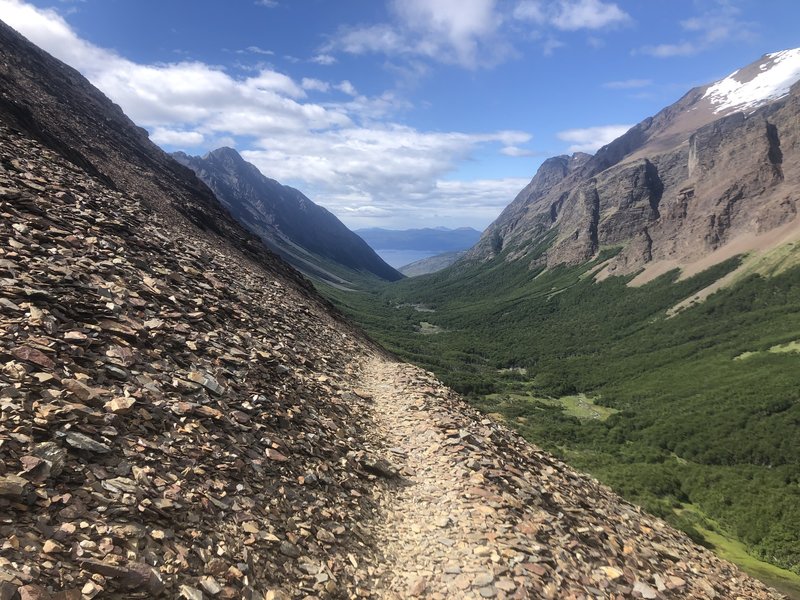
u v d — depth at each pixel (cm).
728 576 1866
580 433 13725
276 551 934
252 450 1188
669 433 13300
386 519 1327
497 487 1549
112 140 5806
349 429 1761
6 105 3131
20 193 1659
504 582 1077
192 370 1330
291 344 2311
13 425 768
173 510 836
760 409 13850
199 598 714
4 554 588
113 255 1678
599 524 1689
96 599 613
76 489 746
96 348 1113
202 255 2762
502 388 19325
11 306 1046
